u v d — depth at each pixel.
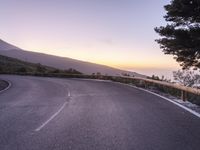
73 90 23.62
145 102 15.56
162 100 16.36
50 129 9.27
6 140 7.91
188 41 27.56
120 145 7.29
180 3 27.34
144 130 8.95
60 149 6.98
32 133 8.73
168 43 28.89
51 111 13.05
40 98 18.44
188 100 16.33
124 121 10.40
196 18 27.84
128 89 24.06
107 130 8.98
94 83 32.25
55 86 28.38
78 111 12.88
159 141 7.66
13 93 22.34
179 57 30.19
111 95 19.34
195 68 31.17
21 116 11.83
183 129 9.07
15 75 58.88
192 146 7.20
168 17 29.41
